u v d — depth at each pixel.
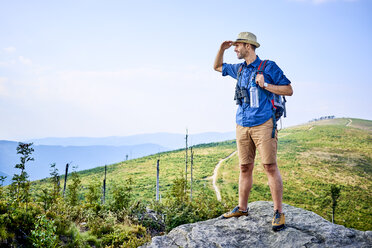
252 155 3.23
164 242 2.94
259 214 3.29
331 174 99.56
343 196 76.81
